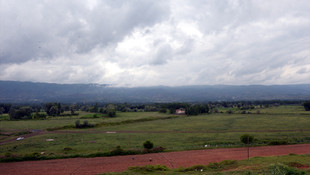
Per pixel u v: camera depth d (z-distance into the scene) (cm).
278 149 4681
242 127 8106
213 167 3253
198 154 4425
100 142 5859
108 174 3070
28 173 3469
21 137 6856
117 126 9612
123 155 4484
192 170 3209
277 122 9162
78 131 8250
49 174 3400
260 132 6838
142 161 4025
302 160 3434
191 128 8344
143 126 9375
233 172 2677
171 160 4050
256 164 3188
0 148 5356
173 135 6812
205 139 5944
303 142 5288
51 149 5062
